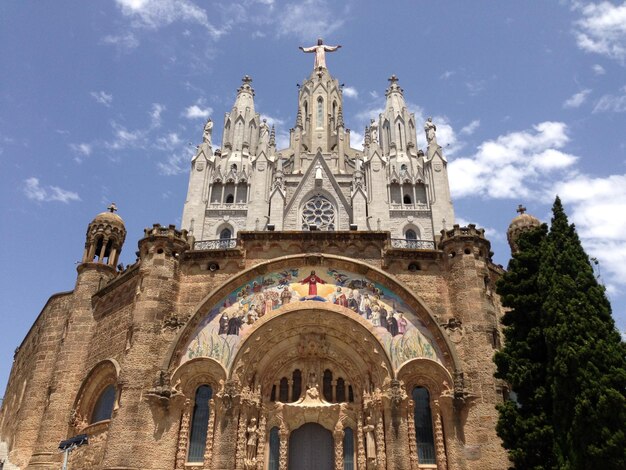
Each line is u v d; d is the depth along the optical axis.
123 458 30.67
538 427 25.17
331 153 96.12
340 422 34.97
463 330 34.62
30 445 39.47
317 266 37.84
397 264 37.91
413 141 96.62
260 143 90.19
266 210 82.81
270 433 35.38
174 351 34.34
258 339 35.41
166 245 37.75
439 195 85.19
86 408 37.50
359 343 35.72
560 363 24.00
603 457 21.75
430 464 32.03
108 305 41.00
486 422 31.50
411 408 33.09
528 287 28.83
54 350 43.34
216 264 38.34
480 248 37.53
